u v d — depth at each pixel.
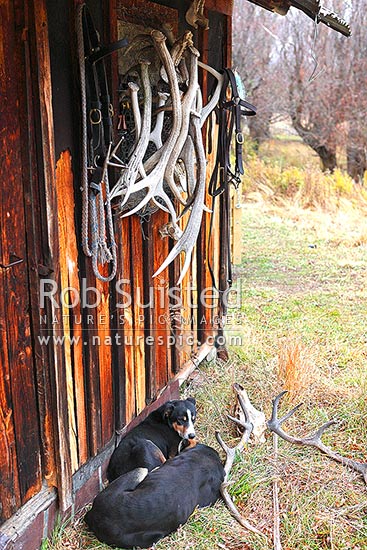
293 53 15.74
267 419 3.94
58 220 2.62
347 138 14.95
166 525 2.77
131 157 2.98
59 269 2.60
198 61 3.62
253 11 16.27
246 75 16.48
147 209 3.40
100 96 2.72
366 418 3.92
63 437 2.70
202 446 3.29
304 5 3.83
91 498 3.08
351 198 12.08
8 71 2.24
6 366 2.38
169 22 3.54
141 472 2.89
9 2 2.22
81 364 2.92
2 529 2.45
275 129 17.44
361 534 2.89
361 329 5.66
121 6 3.05
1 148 2.23
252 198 13.12
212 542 2.80
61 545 2.71
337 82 15.02
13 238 2.35
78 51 2.60
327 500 3.12
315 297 6.68
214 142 4.47
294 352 4.53
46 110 2.38
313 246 9.20
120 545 2.70
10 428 2.44
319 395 4.28
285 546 2.82
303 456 3.50
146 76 2.99
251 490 3.19
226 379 4.48
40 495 2.67
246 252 8.81
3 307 2.33
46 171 2.42
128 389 3.44
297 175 13.30
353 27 14.76
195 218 3.31
